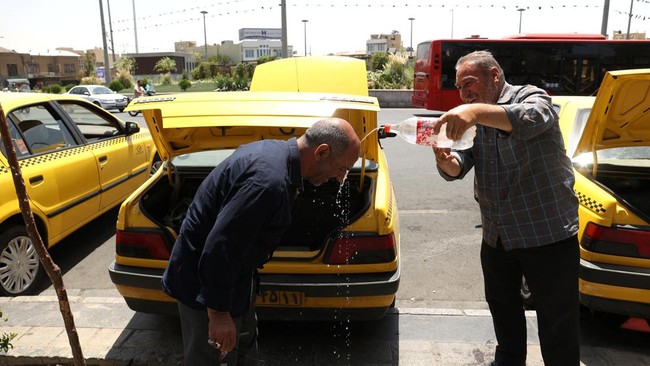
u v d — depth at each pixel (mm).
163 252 3105
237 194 1973
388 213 3178
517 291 2820
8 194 4008
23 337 3271
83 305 3740
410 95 23094
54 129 4906
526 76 15781
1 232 3996
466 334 3377
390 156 10414
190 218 2180
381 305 3047
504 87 2492
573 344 2559
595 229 3152
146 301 3131
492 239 2670
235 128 3627
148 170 6473
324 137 2055
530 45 15617
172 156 3801
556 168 2424
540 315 2586
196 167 4230
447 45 16125
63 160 4738
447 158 2619
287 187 2021
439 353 3154
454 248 5312
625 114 3504
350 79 5266
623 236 3086
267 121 2770
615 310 3107
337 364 3062
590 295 3152
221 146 3766
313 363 3082
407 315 3639
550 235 2439
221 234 1948
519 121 2107
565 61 15578
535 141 2387
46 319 3521
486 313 3648
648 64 15445
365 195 3596
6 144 1869
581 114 4512
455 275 4660
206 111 2832
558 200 2436
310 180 2191
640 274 3010
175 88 36125
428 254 5156
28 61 62750
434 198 7230
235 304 2127
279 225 2062
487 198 2576
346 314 3055
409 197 7301
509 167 2443
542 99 2266
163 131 3506
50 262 2074
